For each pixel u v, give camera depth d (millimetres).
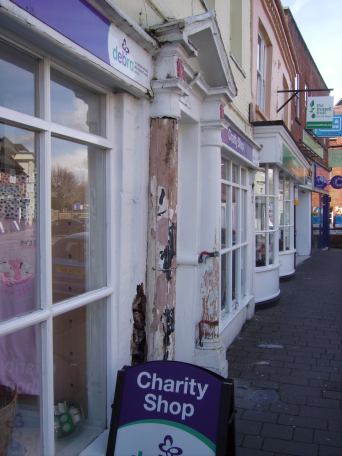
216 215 5375
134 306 3682
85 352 3318
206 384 2883
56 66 2795
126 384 2996
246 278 8484
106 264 3438
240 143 7098
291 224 14094
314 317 8617
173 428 2863
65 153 3031
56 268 2938
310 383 5262
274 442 3920
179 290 5281
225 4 6684
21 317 2572
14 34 2383
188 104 4730
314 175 21188
